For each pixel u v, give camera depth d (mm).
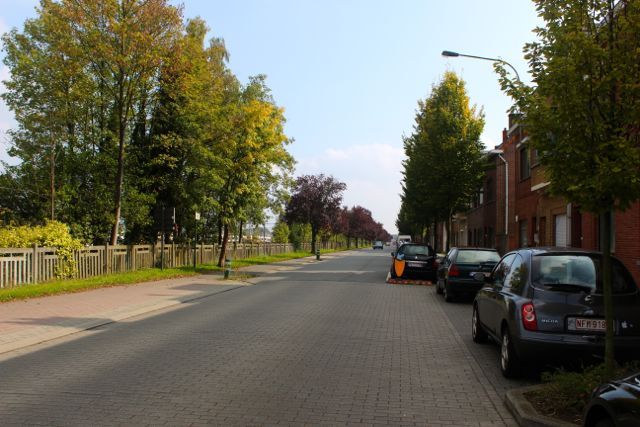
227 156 27094
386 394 5887
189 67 23547
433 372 6941
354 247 127938
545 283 6438
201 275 23734
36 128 24031
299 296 15938
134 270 22250
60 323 10250
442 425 4938
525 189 24203
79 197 24953
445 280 14945
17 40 25109
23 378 6371
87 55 21578
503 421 5074
